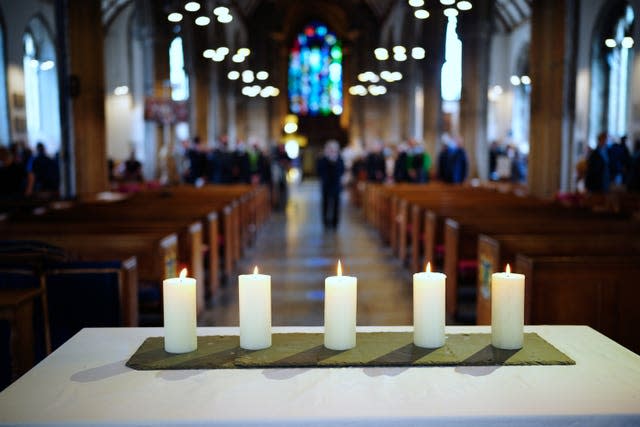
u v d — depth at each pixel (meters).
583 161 14.05
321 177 15.21
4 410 1.65
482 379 1.86
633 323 4.03
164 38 21.52
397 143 29.44
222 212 8.95
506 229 6.02
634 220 6.55
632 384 1.83
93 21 11.06
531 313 3.99
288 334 2.32
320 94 39.62
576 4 11.96
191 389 1.79
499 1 29.08
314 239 13.21
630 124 17.22
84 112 11.09
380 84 32.12
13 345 3.29
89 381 1.86
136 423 1.57
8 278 3.92
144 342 2.23
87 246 5.22
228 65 29.28
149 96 21.36
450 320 6.54
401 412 1.61
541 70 12.48
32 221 7.06
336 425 1.58
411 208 9.94
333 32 39.12
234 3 28.47
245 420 1.57
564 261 3.97
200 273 6.88
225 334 2.36
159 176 21.59
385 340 2.22
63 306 4.00
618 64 19.19
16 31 21.47
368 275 9.18
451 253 6.64
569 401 1.69
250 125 34.84
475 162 19.16
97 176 11.28
